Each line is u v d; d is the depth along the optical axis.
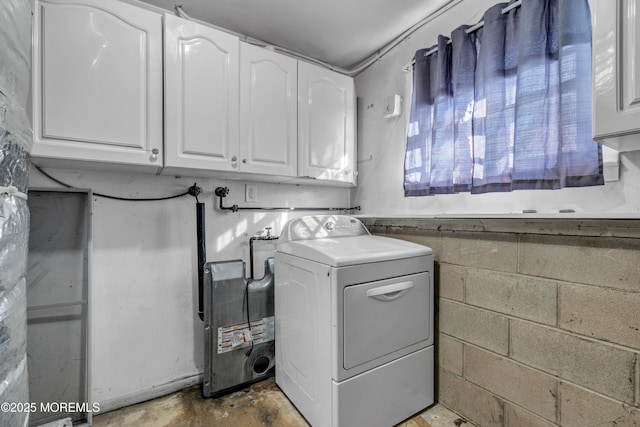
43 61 1.20
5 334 0.77
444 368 1.62
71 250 1.54
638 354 1.00
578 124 1.20
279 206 2.24
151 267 1.78
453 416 1.55
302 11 1.81
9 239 0.80
